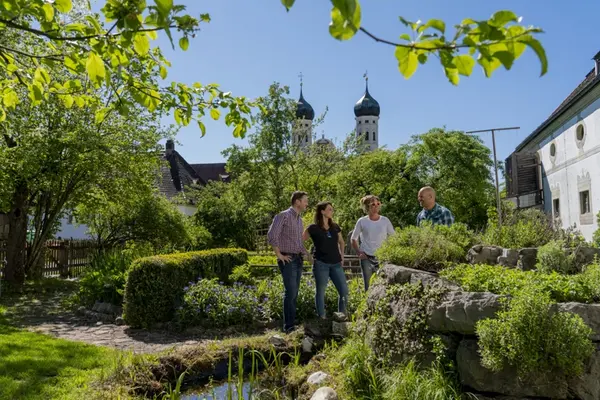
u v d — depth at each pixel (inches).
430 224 237.1
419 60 67.5
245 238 1120.8
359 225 275.9
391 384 160.2
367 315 205.6
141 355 206.7
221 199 1162.6
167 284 312.8
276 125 979.3
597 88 597.0
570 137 738.2
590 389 134.6
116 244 735.7
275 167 992.2
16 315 358.3
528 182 965.8
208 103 159.6
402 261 212.1
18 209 554.3
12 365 204.2
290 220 262.1
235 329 295.7
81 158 501.0
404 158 856.3
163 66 155.4
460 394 150.6
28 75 146.0
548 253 203.3
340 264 266.7
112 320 330.6
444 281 173.0
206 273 362.3
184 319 300.7
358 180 876.6
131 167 558.9
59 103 484.1
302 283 323.6
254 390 194.9
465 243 233.9
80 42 125.0
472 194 797.9
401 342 173.0
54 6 103.7
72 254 687.1
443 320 162.7
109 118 538.9
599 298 152.2
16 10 100.1
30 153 470.3
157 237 714.8
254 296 321.4
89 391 174.2
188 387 199.8
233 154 1010.1
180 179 1644.9
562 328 134.8
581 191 689.0
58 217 634.2
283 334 247.8
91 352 232.8
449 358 159.8
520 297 142.2
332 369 194.5
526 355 135.1
